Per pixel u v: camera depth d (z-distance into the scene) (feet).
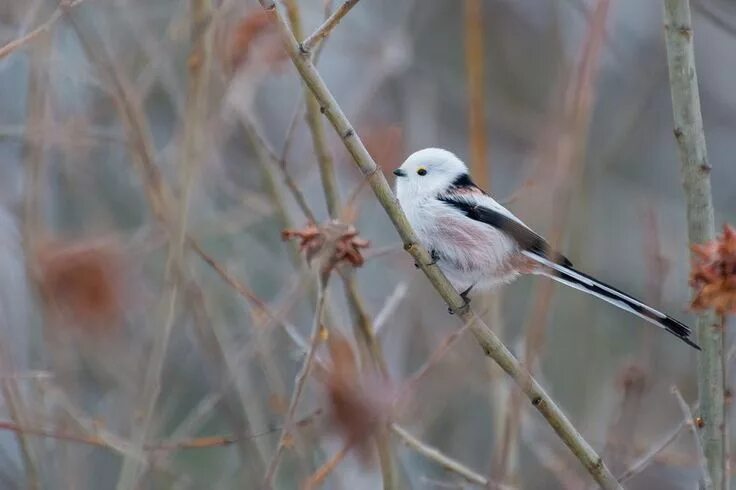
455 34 62.64
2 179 40.04
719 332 27.09
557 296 42.63
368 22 54.49
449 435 42.73
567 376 41.68
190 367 43.16
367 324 31.07
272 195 36.47
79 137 35.73
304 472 28.94
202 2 31.65
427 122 49.29
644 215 37.63
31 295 34.50
